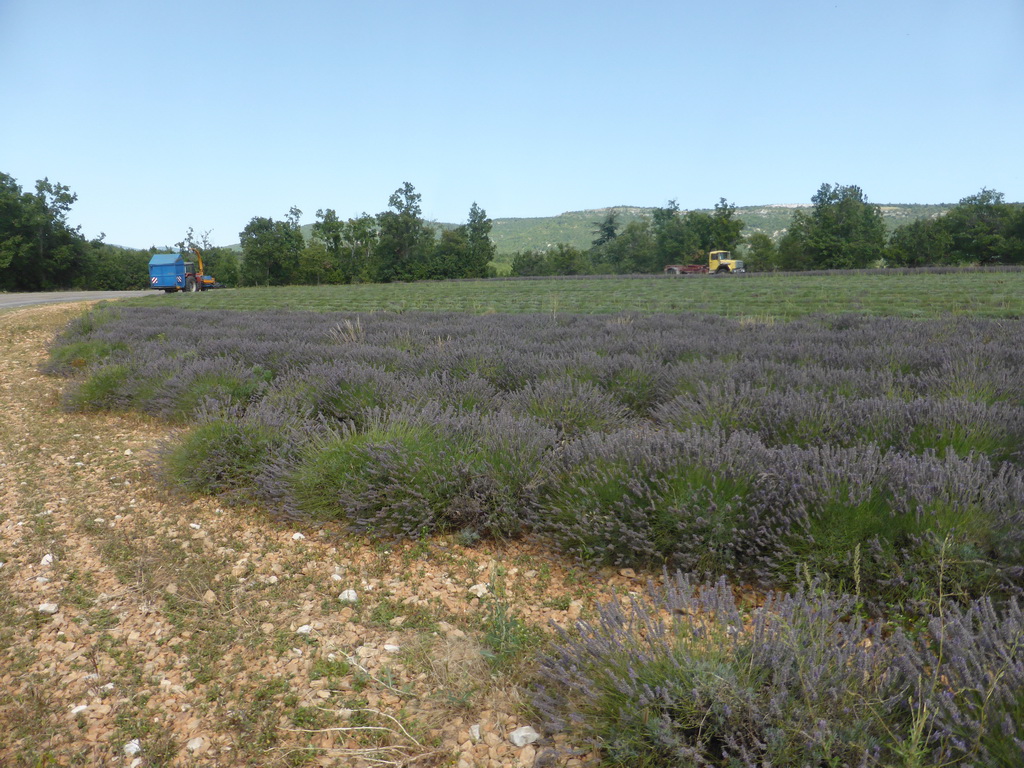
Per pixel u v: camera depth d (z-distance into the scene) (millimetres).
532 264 93062
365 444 4617
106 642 3002
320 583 3576
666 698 1994
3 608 3318
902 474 3352
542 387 6336
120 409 8484
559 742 2236
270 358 9961
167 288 45531
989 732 1778
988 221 75750
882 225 80375
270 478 4852
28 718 2461
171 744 2295
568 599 3279
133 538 4238
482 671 2674
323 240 85188
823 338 11281
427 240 85000
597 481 3873
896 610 2869
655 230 100875
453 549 4016
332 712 2455
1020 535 2842
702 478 3639
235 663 2811
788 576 3148
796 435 4918
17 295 40594
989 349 8141
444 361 8719
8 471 5793
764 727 1909
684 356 9469
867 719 1877
